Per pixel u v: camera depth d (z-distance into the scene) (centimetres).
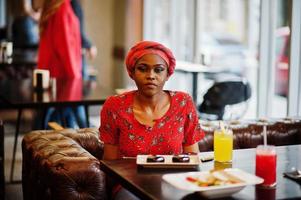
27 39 855
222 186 189
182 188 187
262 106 538
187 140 263
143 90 248
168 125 253
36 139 306
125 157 251
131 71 252
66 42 549
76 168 251
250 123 355
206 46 762
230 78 604
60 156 261
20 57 783
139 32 967
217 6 758
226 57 732
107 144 261
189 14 780
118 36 1021
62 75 559
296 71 466
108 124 257
